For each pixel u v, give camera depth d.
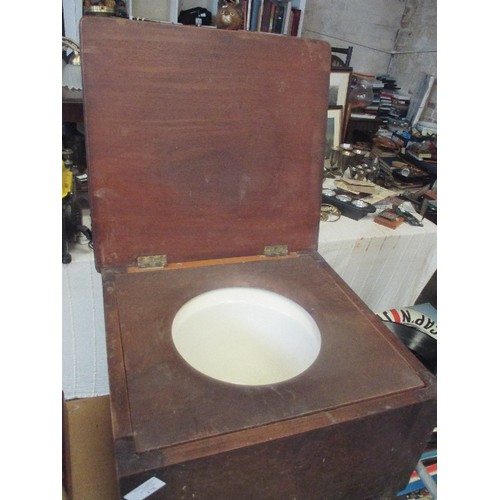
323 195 1.31
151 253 0.78
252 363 0.82
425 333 1.16
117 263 0.77
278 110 0.80
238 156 0.80
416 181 1.52
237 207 0.82
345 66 1.71
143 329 0.63
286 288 0.77
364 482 0.62
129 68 0.69
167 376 0.55
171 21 1.63
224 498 0.52
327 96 0.84
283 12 1.75
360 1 2.19
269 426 0.50
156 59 0.71
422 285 1.39
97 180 0.72
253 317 0.77
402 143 1.83
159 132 0.73
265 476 0.52
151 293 0.71
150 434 0.47
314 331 0.69
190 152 0.76
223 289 0.75
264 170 0.82
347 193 1.34
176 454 0.46
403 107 2.20
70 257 0.91
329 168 1.50
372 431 0.56
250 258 0.84
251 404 0.52
